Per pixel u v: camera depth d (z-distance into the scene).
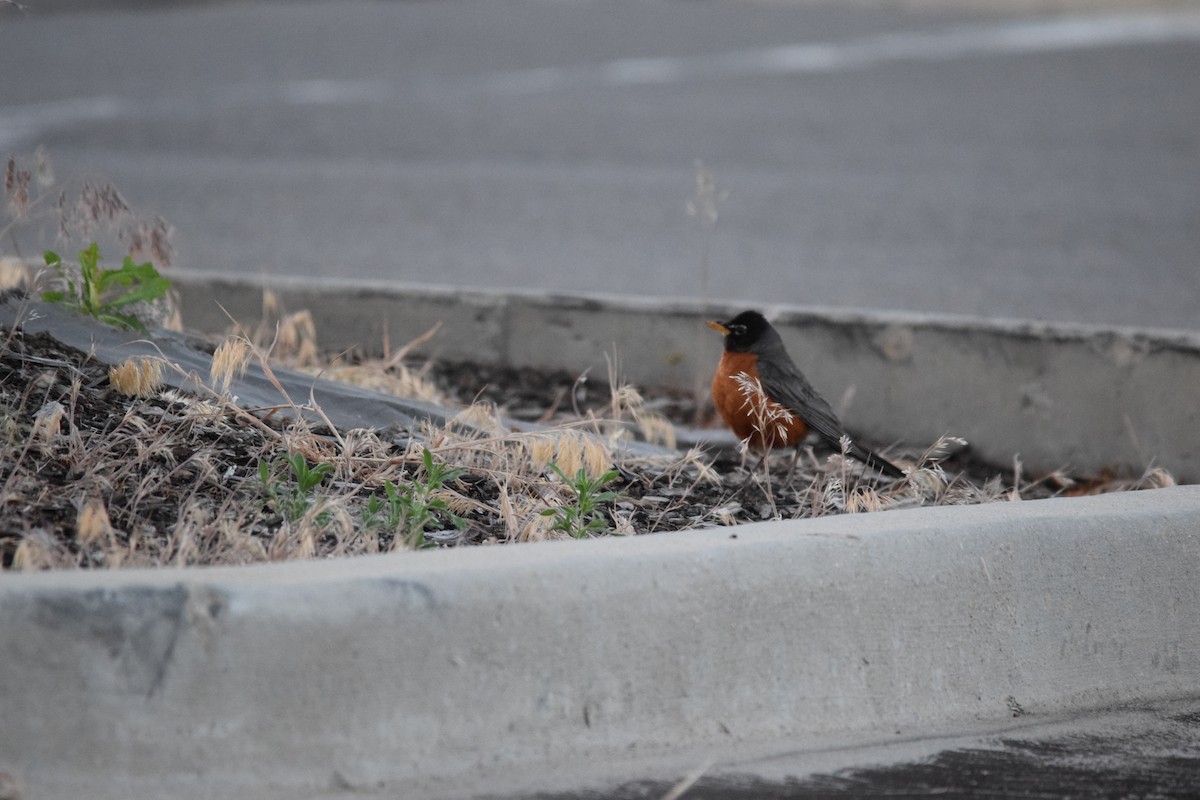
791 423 9.22
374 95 32.69
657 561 5.88
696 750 5.83
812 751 5.92
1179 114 32.47
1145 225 21.88
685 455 9.59
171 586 5.30
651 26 46.25
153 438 7.56
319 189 23.09
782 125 30.34
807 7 52.97
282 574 5.49
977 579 6.41
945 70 38.06
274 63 37.12
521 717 5.61
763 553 6.06
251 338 11.66
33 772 5.10
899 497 9.07
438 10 49.50
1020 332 10.69
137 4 49.16
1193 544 6.89
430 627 5.50
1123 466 10.35
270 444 7.80
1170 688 6.77
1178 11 52.28
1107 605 6.67
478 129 29.05
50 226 16.36
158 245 8.95
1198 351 10.04
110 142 26.36
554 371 12.03
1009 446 10.77
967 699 6.34
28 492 6.77
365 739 5.39
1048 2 53.81
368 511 7.07
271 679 5.30
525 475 8.11
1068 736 6.25
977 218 22.20
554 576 5.71
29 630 5.17
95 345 8.38
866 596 6.19
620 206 22.53
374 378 10.23
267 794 5.25
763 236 20.70
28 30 41.81
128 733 5.18
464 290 12.07
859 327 11.21
